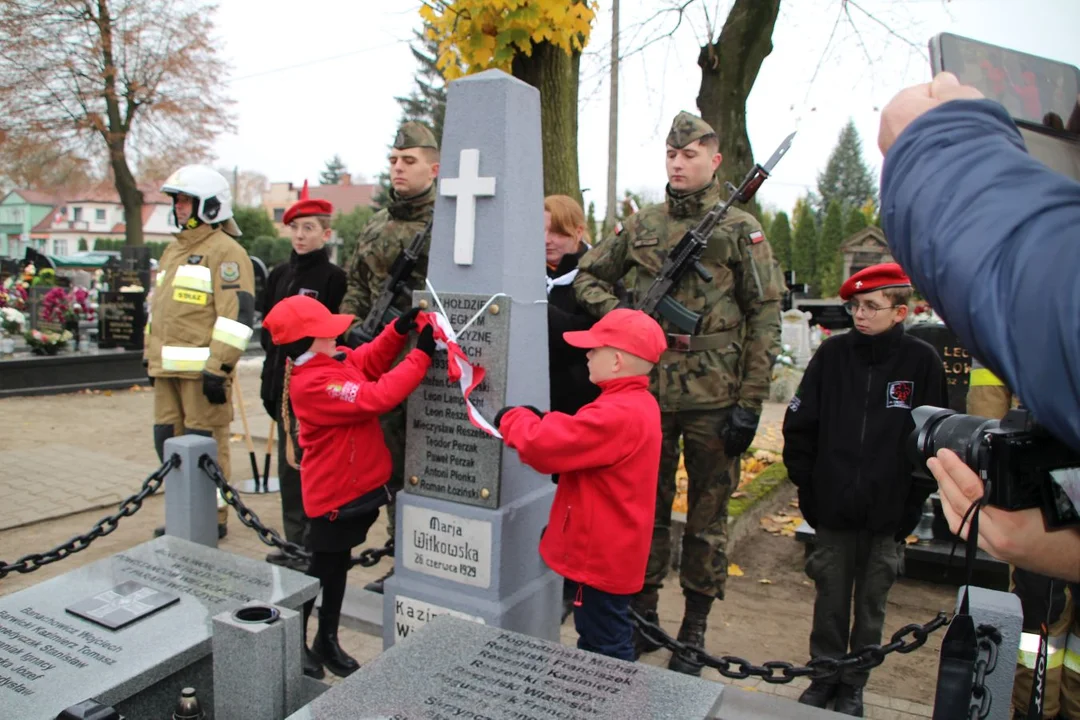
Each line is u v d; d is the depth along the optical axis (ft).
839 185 168.35
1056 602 8.69
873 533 12.12
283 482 16.87
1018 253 3.03
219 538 19.03
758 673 10.29
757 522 20.66
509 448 11.14
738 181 26.35
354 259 16.01
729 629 15.19
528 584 11.78
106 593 10.70
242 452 27.35
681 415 13.10
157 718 9.42
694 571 13.26
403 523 11.70
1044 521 4.14
